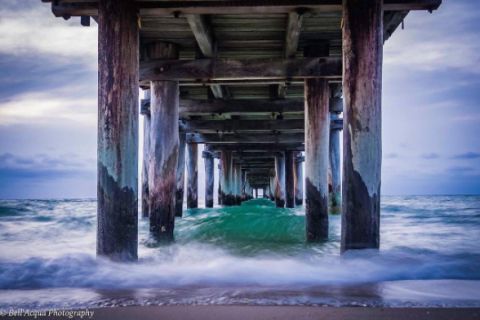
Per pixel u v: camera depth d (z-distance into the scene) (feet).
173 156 24.23
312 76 23.11
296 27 20.25
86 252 20.29
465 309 9.48
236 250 21.97
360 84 13.76
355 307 9.65
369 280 13.56
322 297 10.79
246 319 8.73
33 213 59.47
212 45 23.50
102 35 14.32
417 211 63.57
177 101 24.50
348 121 13.89
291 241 25.86
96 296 11.12
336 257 19.04
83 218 45.50
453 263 16.21
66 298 10.85
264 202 132.05
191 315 9.05
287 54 24.08
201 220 37.19
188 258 18.88
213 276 14.24
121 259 13.98
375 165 13.66
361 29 13.89
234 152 76.28
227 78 23.34
